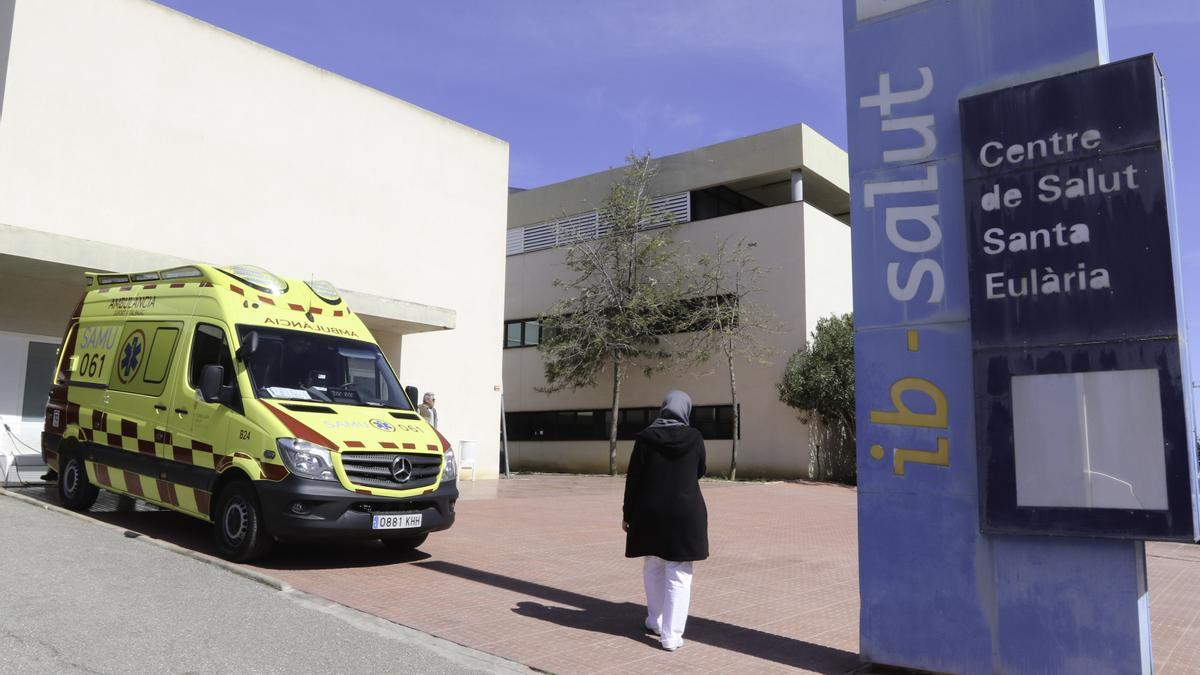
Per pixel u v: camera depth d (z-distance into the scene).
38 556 7.40
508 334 32.34
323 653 5.41
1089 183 5.14
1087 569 5.09
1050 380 5.17
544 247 31.58
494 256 22.20
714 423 26.48
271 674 4.93
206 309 9.15
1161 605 8.93
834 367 23.50
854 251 6.05
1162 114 5.12
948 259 5.71
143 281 10.45
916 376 5.74
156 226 15.58
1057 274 5.20
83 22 14.82
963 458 5.53
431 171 20.81
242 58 17.20
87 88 14.80
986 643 5.36
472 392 21.20
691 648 6.18
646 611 7.32
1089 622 5.06
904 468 5.74
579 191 30.72
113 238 14.96
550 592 7.83
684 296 26.83
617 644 6.18
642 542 6.20
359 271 19.00
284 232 17.64
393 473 8.19
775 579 9.14
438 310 18.44
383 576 8.00
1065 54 5.41
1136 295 4.95
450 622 6.47
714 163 27.59
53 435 10.70
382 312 17.20
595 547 10.68
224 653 5.23
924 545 5.62
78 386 10.51
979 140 5.54
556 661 5.68
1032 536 5.24
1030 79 5.51
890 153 5.98
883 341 5.88
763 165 26.61
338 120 18.86
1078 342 5.09
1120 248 5.01
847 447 25.97
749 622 7.09
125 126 15.27
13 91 13.88
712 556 10.52
